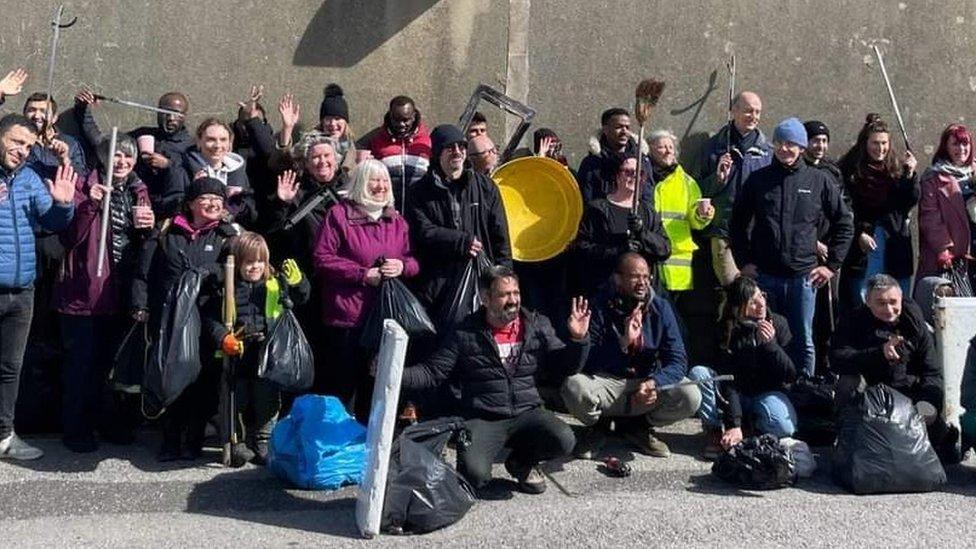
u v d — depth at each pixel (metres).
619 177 8.23
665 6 9.17
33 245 7.31
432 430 6.71
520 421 6.95
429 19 9.02
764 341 7.68
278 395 7.48
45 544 6.13
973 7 9.42
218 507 6.76
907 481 7.03
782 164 8.36
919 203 8.88
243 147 8.50
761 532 6.38
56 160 7.84
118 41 8.77
